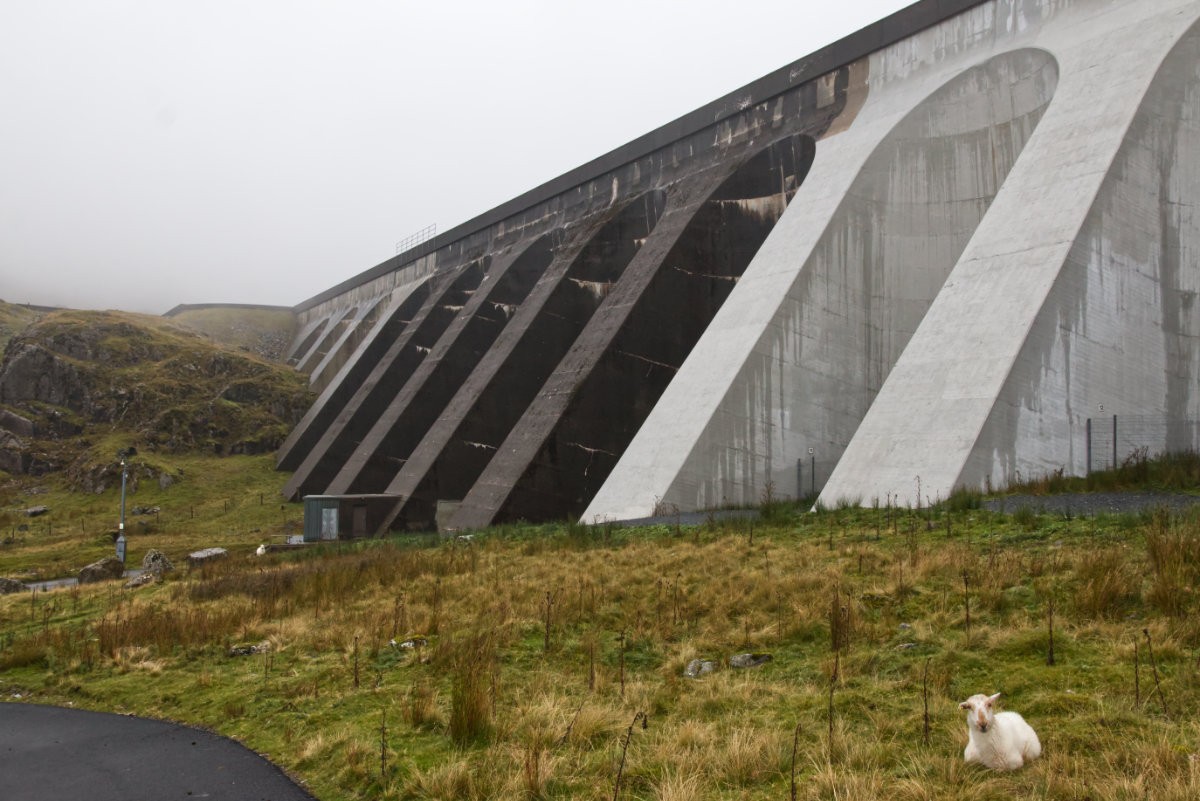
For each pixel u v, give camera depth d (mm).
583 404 25828
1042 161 18406
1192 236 17781
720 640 9531
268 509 43125
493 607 12195
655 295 26828
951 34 23359
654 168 33875
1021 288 16531
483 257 46750
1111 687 6617
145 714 10094
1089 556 9516
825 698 7332
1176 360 17297
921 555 11156
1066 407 15977
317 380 62156
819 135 25922
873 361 22562
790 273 21922
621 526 18828
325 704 9078
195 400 58469
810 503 19312
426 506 30656
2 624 16500
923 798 5363
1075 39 20250
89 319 65000
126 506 45469
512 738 7398
